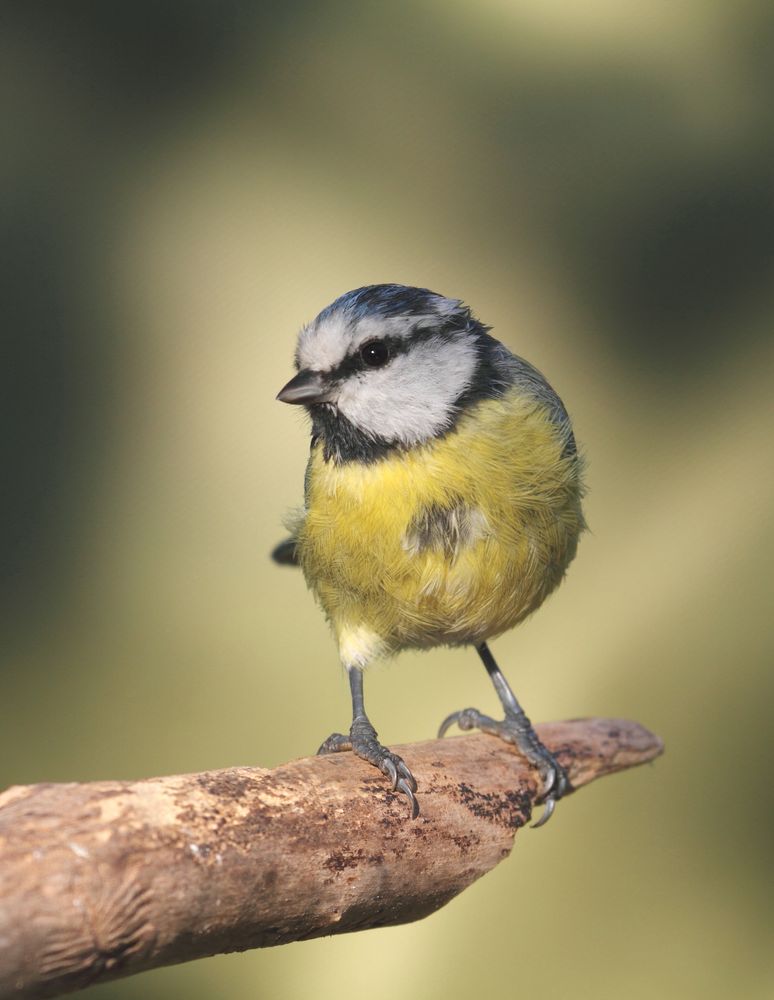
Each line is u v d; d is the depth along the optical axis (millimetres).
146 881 2545
